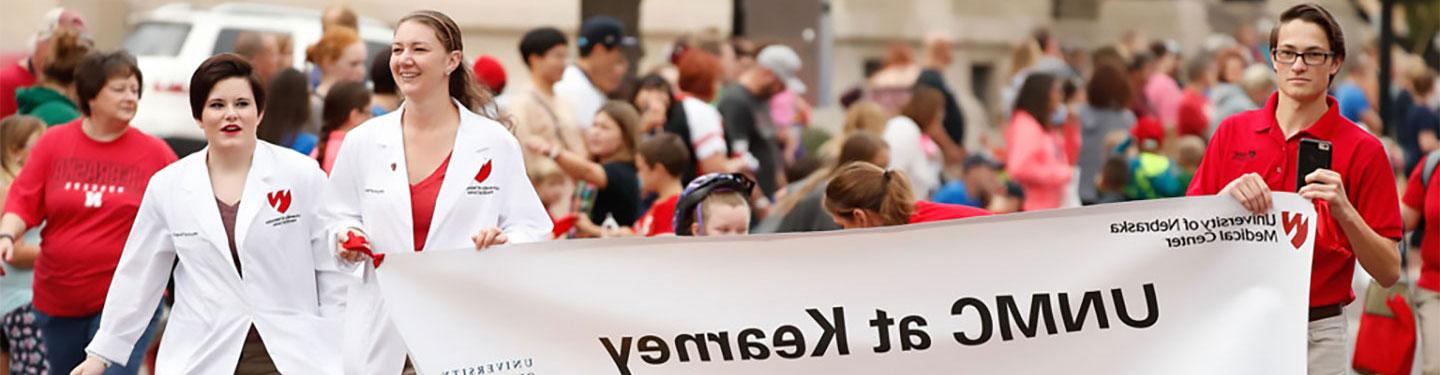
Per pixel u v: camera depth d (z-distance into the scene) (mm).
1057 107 25078
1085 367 10969
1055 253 10961
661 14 33656
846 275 10914
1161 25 42531
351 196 10969
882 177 11641
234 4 27078
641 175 15898
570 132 17750
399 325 10688
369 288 10977
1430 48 40469
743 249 10883
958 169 24078
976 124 39062
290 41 18203
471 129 10883
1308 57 10984
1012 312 10961
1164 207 10969
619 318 10844
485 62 17969
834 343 10922
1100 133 25078
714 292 10883
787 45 26734
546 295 10789
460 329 10742
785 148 23812
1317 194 10734
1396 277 11070
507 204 10953
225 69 11164
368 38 24516
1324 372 11234
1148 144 22297
